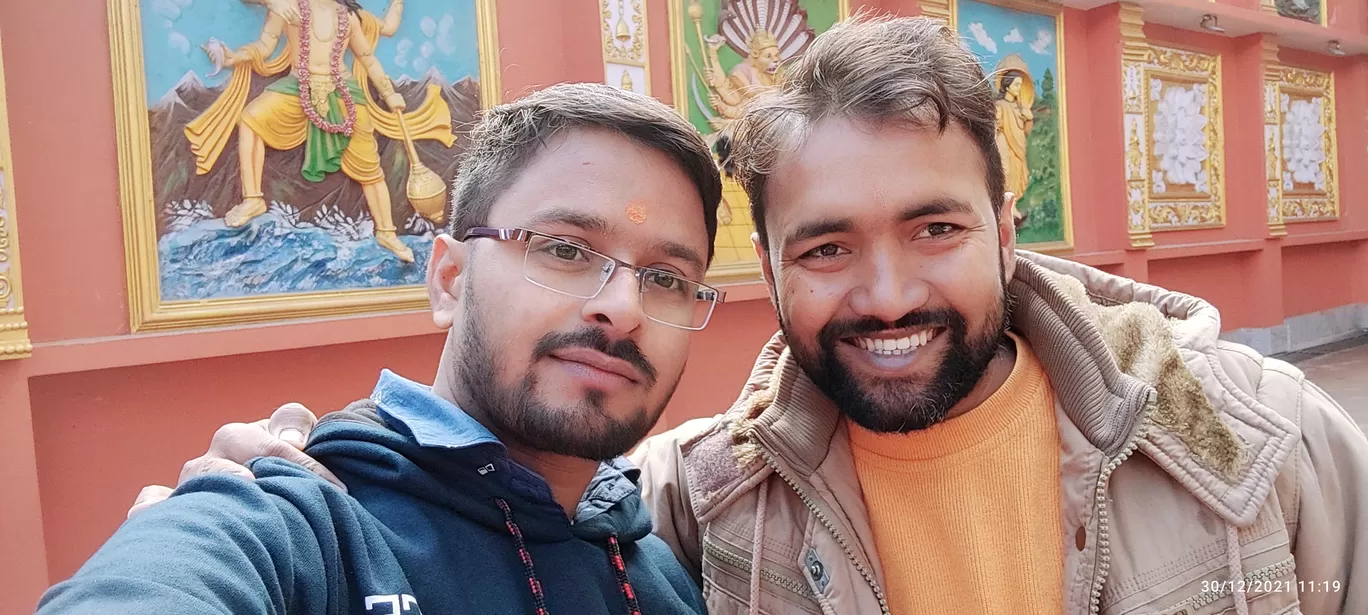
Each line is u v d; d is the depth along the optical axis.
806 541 1.30
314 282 3.52
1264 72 7.65
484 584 1.01
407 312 3.70
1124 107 6.49
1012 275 1.35
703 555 1.41
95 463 3.10
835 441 1.35
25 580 2.83
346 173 3.58
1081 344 1.27
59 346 2.93
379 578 0.92
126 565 0.71
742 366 4.86
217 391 3.35
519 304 1.02
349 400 3.68
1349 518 1.22
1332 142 8.65
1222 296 7.71
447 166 3.86
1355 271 9.08
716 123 4.62
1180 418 1.21
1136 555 1.18
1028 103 6.07
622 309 1.01
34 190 2.96
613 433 1.03
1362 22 8.52
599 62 4.11
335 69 3.53
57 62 2.99
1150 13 6.71
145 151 3.12
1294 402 1.26
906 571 1.29
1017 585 1.24
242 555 0.78
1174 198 7.18
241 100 3.32
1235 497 1.15
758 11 4.79
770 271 1.39
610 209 1.04
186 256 3.22
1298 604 1.15
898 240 1.19
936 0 5.41
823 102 1.20
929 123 1.16
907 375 1.21
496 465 1.05
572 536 1.13
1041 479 1.28
